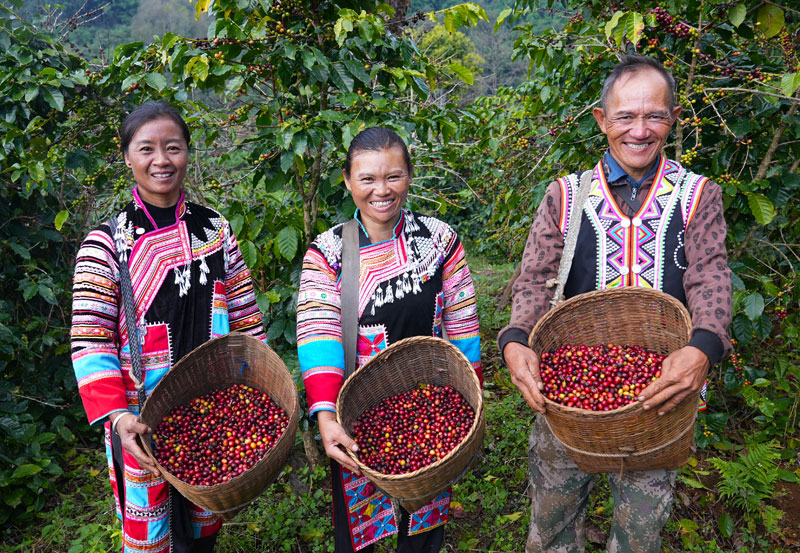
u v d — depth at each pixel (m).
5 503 2.99
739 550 2.63
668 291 1.84
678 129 3.05
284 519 2.88
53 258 4.04
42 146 3.39
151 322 1.92
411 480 1.63
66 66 3.49
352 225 2.04
